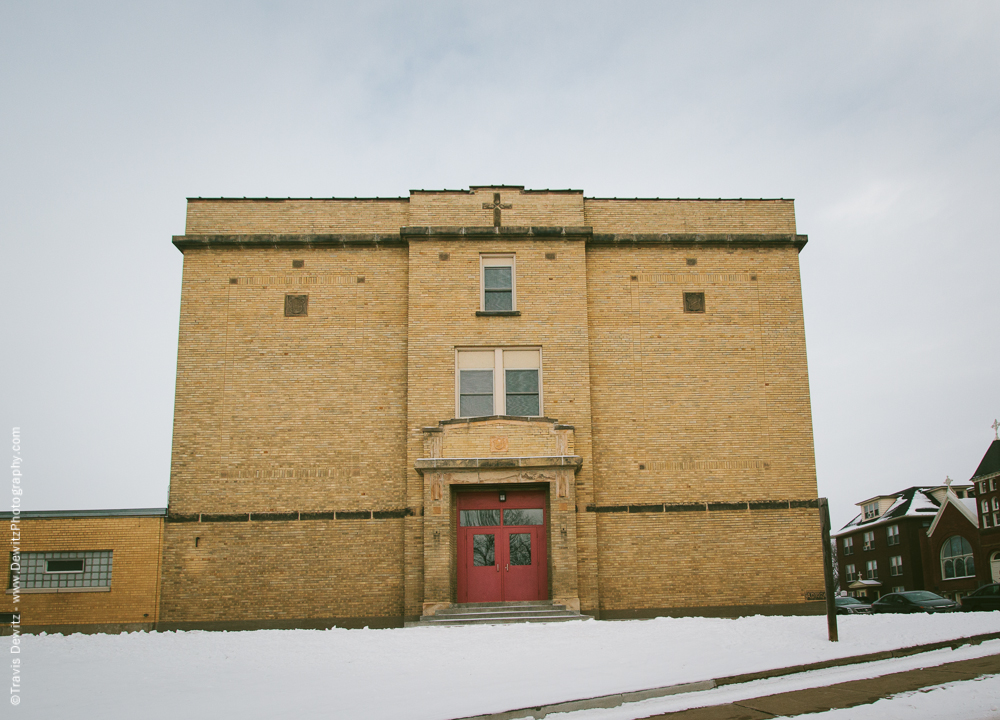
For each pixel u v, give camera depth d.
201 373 22.73
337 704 10.06
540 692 10.38
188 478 22.03
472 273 23.28
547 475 21.41
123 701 10.65
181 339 22.95
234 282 23.36
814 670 11.74
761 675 11.27
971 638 13.73
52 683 12.04
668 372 23.16
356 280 23.52
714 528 22.19
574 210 23.86
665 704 9.99
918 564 62.66
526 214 23.80
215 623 21.22
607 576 21.75
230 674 12.60
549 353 22.83
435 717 9.16
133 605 21.28
